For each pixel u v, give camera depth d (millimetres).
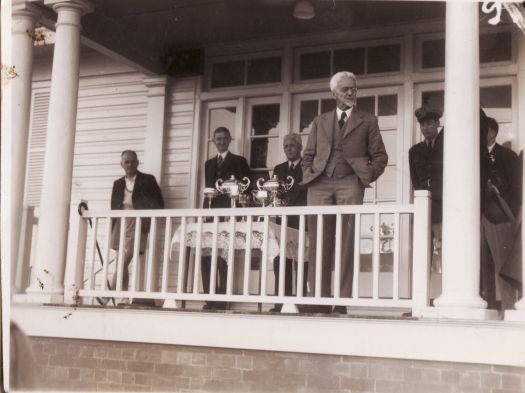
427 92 8133
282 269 5859
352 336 5457
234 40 9039
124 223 6633
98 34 8320
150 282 6375
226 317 5910
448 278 5215
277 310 7129
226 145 8141
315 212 5773
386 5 7879
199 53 9188
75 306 6492
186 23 8586
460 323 5117
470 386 5082
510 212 6535
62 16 7121
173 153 9312
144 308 6242
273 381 5711
